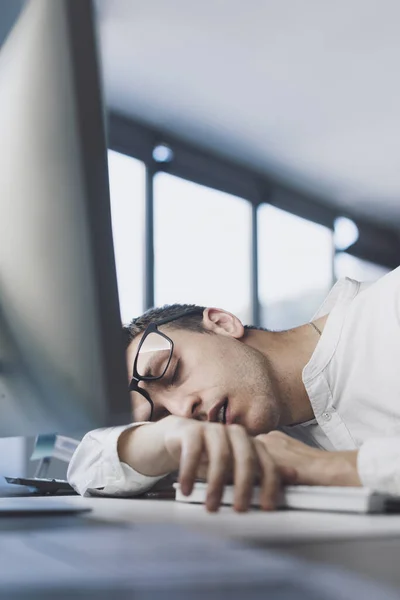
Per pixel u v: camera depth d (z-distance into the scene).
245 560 0.33
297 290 5.55
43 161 0.55
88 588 0.27
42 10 0.54
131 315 4.30
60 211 0.54
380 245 6.39
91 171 0.52
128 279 4.36
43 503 0.69
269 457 0.73
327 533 0.48
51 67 0.53
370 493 0.66
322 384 1.27
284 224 5.56
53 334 0.56
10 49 0.59
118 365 0.54
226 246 5.02
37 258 0.56
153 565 0.32
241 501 0.67
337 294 1.46
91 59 0.52
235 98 4.44
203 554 0.36
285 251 5.50
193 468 0.73
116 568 0.31
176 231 4.70
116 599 0.25
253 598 0.24
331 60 4.07
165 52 3.94
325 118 4.68
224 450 0.71
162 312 1.31
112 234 0.53
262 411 1.22
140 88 4.28
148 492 1.10
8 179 0.58
